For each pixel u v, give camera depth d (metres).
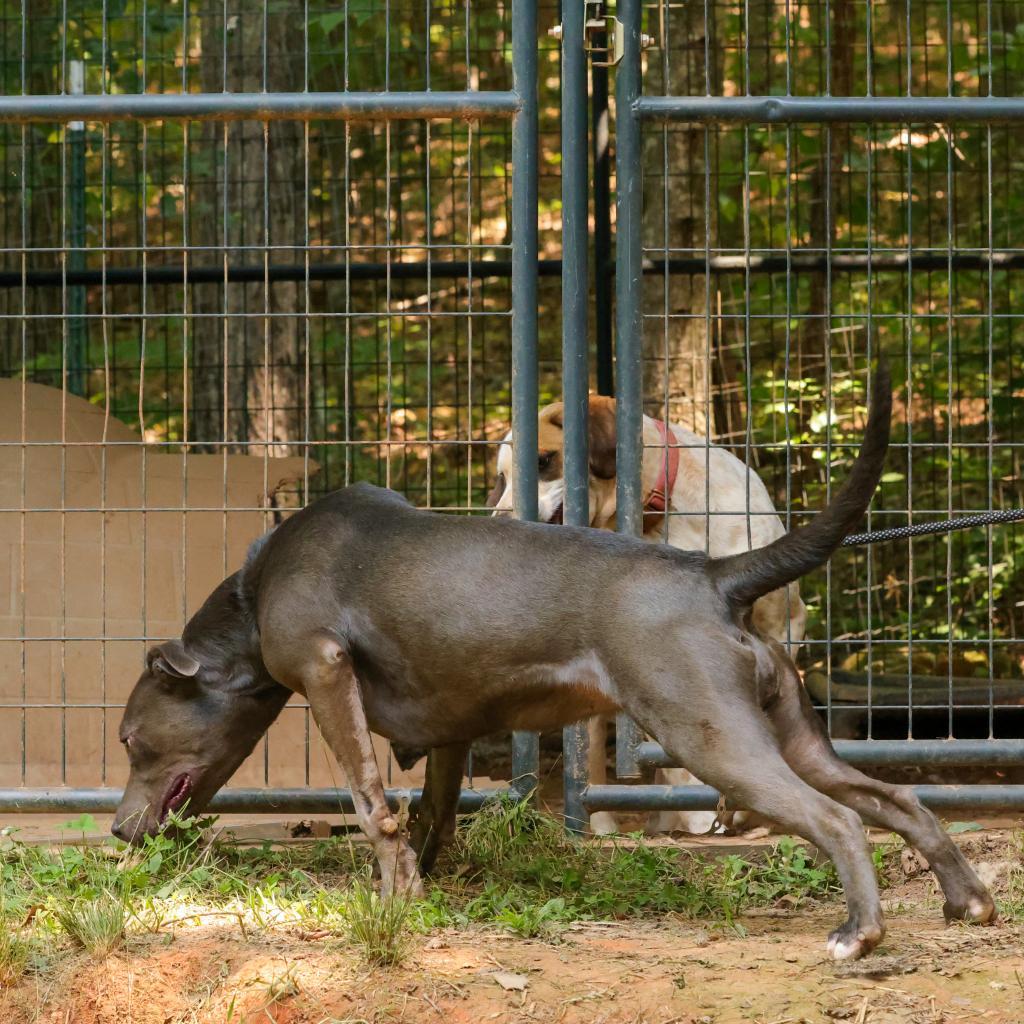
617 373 8.19
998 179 15.35
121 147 16.14
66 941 6.00
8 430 10.35
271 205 15.34
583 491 8.19
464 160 16.53
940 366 15.01
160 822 7.21
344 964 5.56
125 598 9.98
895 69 15.80
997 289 15.08
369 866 7.11
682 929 6.31
